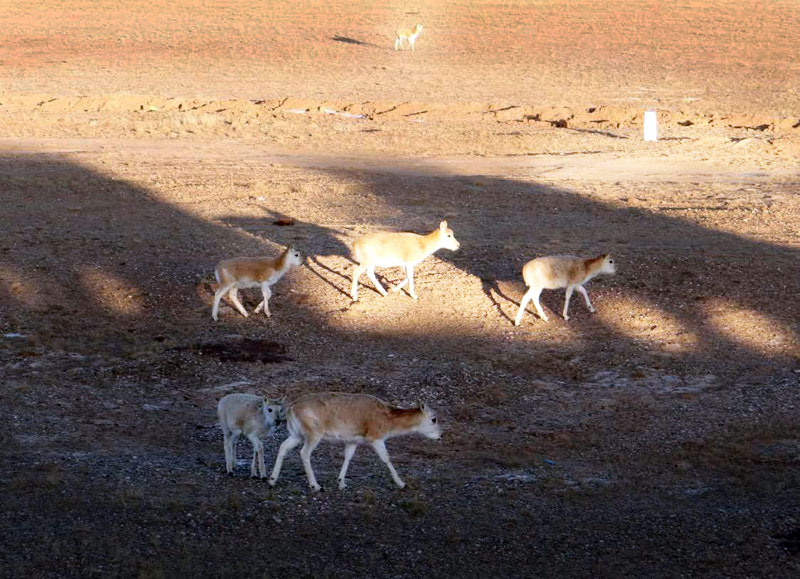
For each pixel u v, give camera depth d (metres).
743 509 13.54
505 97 57.44
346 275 24.88
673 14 93.38
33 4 99.38
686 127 48.03
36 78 62.97
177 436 16.25
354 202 33.56
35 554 11.65
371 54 74.69
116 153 40.94
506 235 28.97
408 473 14.91
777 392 18.38
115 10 96.38
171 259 25.94
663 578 11.52
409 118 50.81
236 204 32.88
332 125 48.41
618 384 19.02
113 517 12.73
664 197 34.00
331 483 14.27
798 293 23.38
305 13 95.44
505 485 14.44
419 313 22.53
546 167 39.69
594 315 22.42
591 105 54.78
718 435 16.53
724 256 26.09
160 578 11.09
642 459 15.59
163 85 61.25
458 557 12.02
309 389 18.38
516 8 98.44
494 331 21.61
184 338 20.95
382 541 12.41
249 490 13.83
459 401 18.14
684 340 21.02
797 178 37.06
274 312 22.44
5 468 14.24
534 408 17.94
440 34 84.75
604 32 84.56
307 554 11.98
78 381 18.59
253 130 46.84
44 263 25.38
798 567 11.75
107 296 23.31
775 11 94.06
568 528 12.91
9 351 19.98
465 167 39.88
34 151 41.03
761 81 62.59
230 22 90.12
